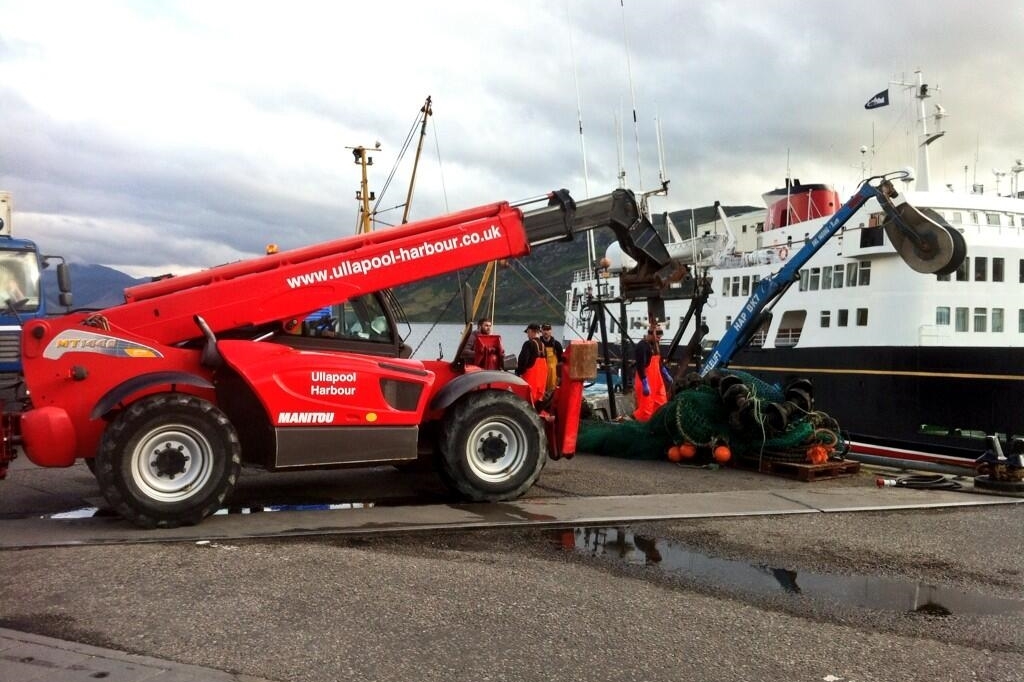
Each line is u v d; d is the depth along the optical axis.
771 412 9.19
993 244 17.30
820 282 19.09
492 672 3.43
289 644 3.66
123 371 6.22
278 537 5.62
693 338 13.66
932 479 8.92
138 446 5.75
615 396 13.61
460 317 9.34
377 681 3.30
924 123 21.30
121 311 6.42
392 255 7.27
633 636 3.90
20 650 3.51
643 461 10.34
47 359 6.06
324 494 7.56
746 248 27.59
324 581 4.61
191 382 5.97
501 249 7.76
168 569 4.77
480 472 7.11
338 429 6.51
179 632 3.77
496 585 4.64
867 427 16.70
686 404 9.91
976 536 6.12
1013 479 8.32
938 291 17.08
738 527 6.30
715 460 9.84
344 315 7.23
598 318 14.78
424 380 6.86
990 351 14.51
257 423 6.57
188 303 6.55
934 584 4.88
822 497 7.70
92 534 5.64
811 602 4.49
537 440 7.27
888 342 17.42
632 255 8.70
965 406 14.83
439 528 6.01
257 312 6.73
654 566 5.15
